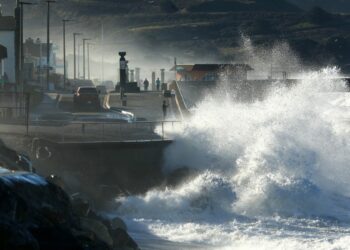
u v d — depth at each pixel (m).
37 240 32.91
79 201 44.69
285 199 67.00
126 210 62.78
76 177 70.31
